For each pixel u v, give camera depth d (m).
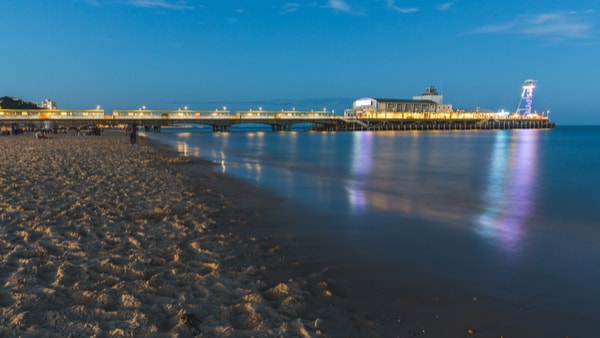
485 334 4.47
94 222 8.42
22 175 14.66
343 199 12.55
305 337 4.07
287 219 9.63
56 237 7.12
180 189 13.27
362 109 156.00
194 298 4.87
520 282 5.95
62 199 10.62
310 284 5.70
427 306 5.12
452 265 6.62
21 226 7.79
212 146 49.41
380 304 5.14
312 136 101.88
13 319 4.02
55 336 3.76
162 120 115.75
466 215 10.52
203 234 7.98
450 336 4.41
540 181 18.25
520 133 134.88
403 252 7.26
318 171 21.73
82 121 104.06
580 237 8.35
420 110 158.88
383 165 26.16
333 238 8.06
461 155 36.88
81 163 19.70
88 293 4.74
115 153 27.61
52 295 4.67
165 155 28.62
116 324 4.07
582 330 4.60
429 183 17.25
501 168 24.56
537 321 4.79
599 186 16.73
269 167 23.38
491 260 6.90
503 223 9.64
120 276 5.49
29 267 5.57
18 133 68.06
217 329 4.09
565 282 5.96
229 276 5.76
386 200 12.58
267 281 5.72
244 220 9.40
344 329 4.42
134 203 10.55
